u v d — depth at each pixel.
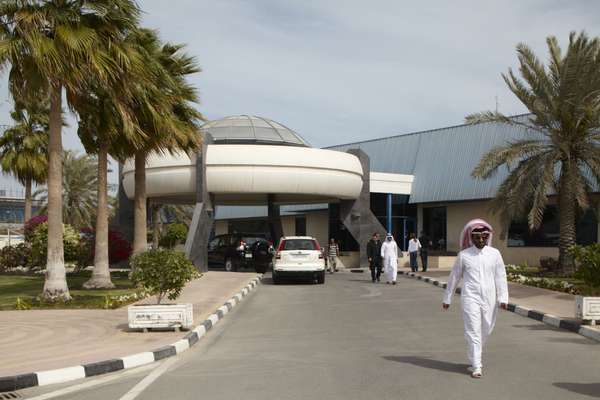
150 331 11.38
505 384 7.22
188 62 23.61
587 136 24.97
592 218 33.72
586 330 11.26
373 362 8.67
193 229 29.62
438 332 11.73
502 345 10.18
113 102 18.03
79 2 15.63
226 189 31.47
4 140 38.19
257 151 31.61
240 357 9.23
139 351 9.23
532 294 18.38
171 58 22.58
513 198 25.16
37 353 9.18
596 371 7.99
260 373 7.98
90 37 14.92
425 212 42.34
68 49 14.79
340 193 34.59
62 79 15.05
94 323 12.49
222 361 8.93
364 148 47.69
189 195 34.91
